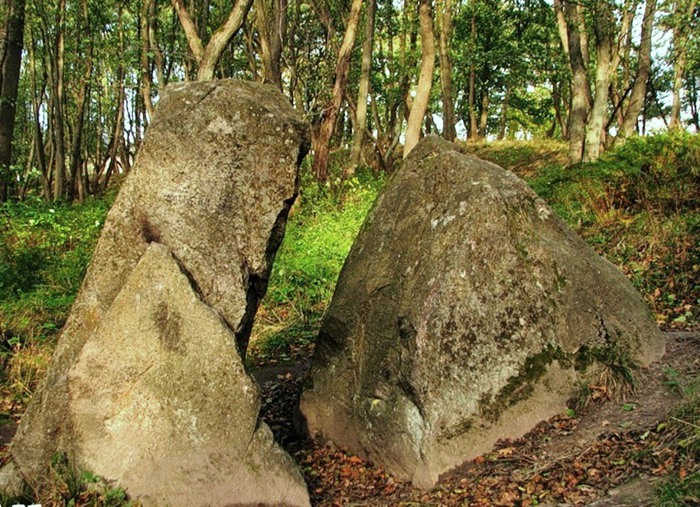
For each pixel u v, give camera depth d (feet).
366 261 15.90
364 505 12.38
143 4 56.29
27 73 87.15
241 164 12.44
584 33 54.13
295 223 34.35
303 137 13.00
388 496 12.72
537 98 107.76
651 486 10.34
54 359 12.04
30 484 11.34
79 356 11.72
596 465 11.63
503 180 14.90
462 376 13.28
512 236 14.29
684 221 24.12
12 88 40.11
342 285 16.15
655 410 12.92
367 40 51.31
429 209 15.16
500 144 77.56
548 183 35.19
